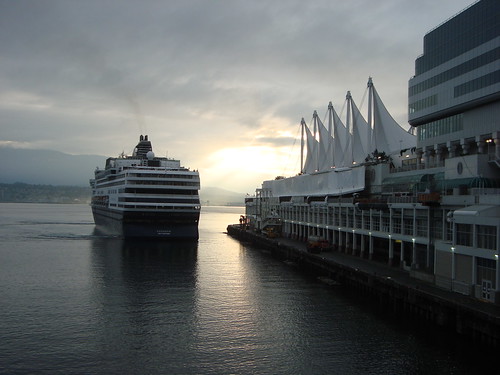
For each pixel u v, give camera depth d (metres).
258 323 48.81
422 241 58.72
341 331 46.12
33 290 62.94
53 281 69.06
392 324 48.25
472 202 49.62
